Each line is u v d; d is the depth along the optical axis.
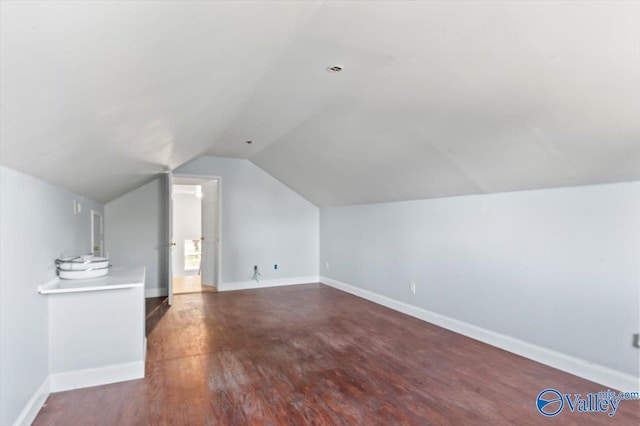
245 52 1.72
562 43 1.67
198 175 5.76
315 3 1.54
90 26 0.84
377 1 1.64
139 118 1.84
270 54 1.97
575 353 2.77
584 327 2.71
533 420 2.16
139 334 2.70
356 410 2.27
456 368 2.89
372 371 2.84
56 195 2.72
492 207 3.42
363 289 5.39
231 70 1.87
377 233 5.07
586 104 2.00
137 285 2.62
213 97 2.20
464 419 2.17
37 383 2.26
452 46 1.94
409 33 1.89
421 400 2.39
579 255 2.74
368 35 1.94
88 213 4.00
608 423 2.12
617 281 2.52
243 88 2.43
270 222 6.30
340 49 2.10
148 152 2.88
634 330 2.44
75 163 2.23
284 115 3.43
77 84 1.13
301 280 6.56
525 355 3.12
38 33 0.77
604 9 1.44
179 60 1.37
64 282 2.63
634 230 2.44
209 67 1.63
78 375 2.54
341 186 5.12
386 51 2.10
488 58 1.94
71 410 2.24
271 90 2.78
